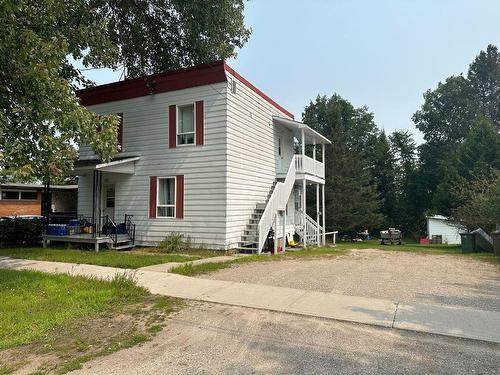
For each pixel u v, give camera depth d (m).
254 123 17.30
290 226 21.98
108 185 17.02
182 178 15.20
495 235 15.22
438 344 4.88
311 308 6.42
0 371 4.15
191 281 8.52
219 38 18.95
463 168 37.53
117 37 19.27
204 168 14.83
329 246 21.55
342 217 36.56
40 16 9.96
